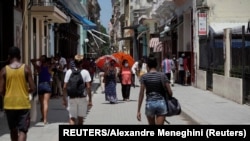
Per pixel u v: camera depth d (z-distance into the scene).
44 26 32.00
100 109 20.48
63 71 25.31
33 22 27.16
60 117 17.08
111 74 23.05
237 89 20.88
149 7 64.06
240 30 20.69
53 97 24.75
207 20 29.36
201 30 29.11
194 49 31.06
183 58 33.50
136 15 75.12
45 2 27.72
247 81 19.83
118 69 29.31
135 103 23.14
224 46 23.16
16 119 10.09
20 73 10.02
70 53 52.28
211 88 27.05
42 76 15.21
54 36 37.94
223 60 23.70
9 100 9.98
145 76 10.40
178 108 10.33
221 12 29.44
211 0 29.41
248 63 19.53
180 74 33.66
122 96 25.61
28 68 10.16
